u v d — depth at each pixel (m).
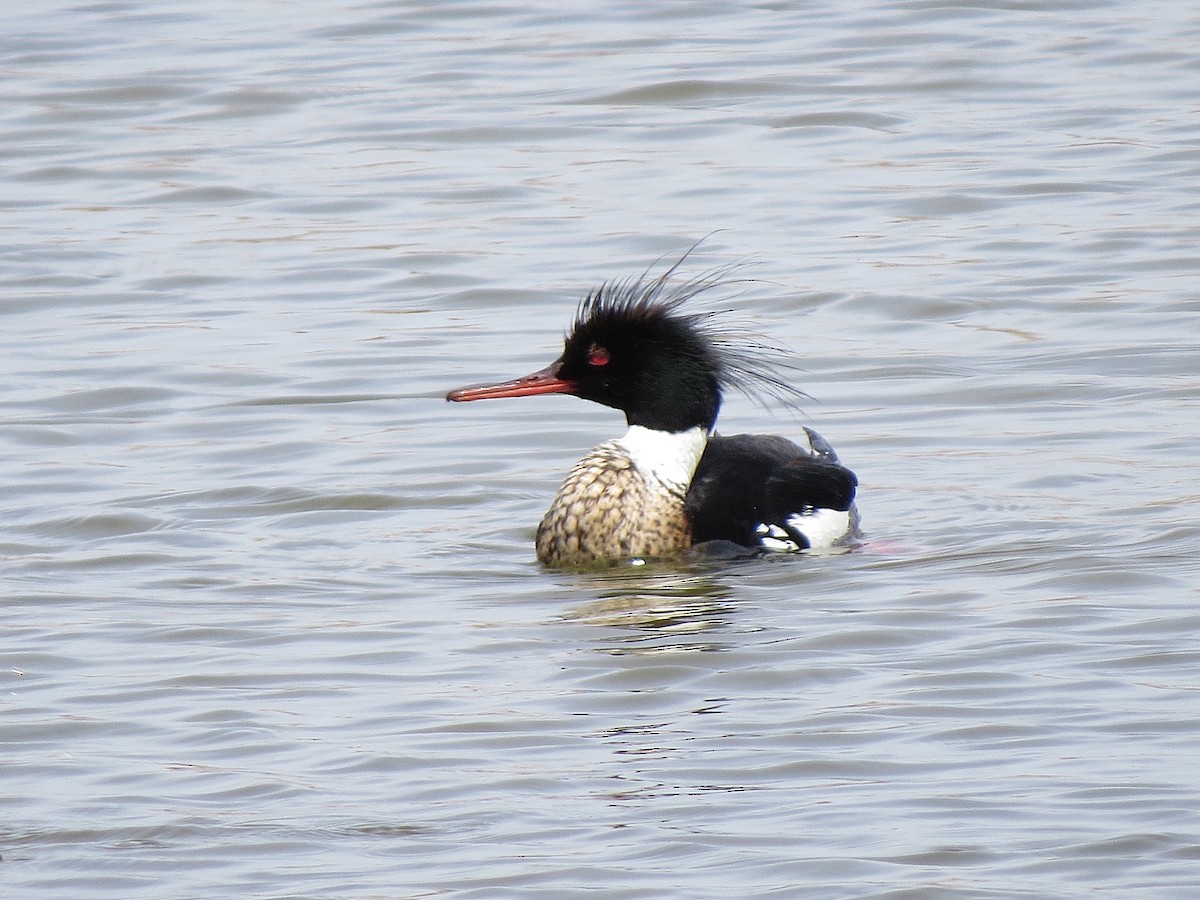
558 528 14.80
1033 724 10.62
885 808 9.55
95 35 32.91
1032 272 21.92
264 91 29.77
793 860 9.00
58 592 13.73
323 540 15.16
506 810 9.68
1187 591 12.98
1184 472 16.05
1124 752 10.14
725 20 33.12
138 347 20.34
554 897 8.67
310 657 12.21
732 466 15.40
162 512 15.77
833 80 29.56
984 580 13.51
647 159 26.55
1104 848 8.98
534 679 11.68
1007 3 33.16
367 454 17.33
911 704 11.02
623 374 15.23
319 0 35.09
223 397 18.89
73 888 8.89
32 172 26.59
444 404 18.66
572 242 23.41
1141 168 25.36
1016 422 17.70
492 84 29.97
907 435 17.53
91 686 11.66
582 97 29.19
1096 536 14.48
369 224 24.44
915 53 30.72
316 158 27.02
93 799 9.89
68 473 16.84
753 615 12.95
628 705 11.19
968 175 25.31
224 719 11.04
